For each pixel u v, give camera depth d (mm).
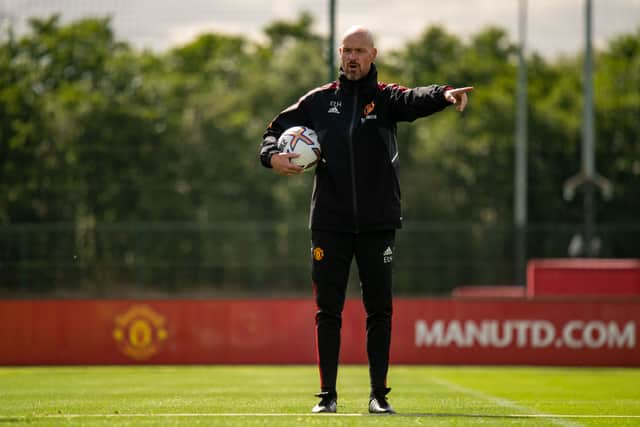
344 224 19828
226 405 22328
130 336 51375
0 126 98125
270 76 142125
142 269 77625
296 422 17359
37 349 51062
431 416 18922
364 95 20078
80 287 75625
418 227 75500
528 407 23391
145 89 123500
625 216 127688
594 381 38844
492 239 88125
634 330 51188
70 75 115188
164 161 114062
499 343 51406
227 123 128250
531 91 173000
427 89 19594
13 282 74688
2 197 95438
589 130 95125
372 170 19875
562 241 83312
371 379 20125
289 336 51844
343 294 20172
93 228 76250
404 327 51469
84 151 99812
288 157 19938
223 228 78188
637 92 144500
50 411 20688
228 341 51688
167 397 26156
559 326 51375
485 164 135500
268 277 86438
